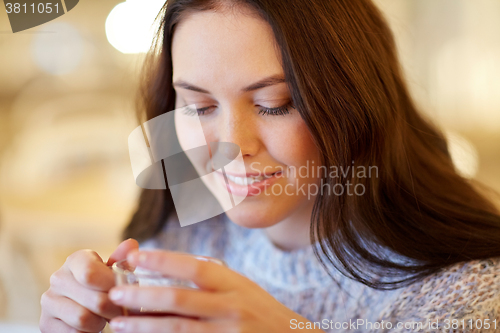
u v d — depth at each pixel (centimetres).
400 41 128
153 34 68
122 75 176
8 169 172
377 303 65
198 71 53
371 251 62
